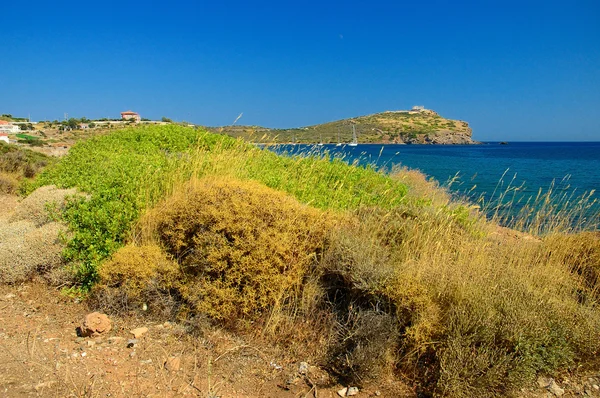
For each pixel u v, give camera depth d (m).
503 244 5.46
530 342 3.56
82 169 8.01
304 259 4.52
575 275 4.85
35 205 6.77
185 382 3.48
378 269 4.13
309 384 3.59
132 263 4.66
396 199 7.38
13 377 3.38
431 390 3.48
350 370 3.64
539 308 3.87
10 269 5.34
